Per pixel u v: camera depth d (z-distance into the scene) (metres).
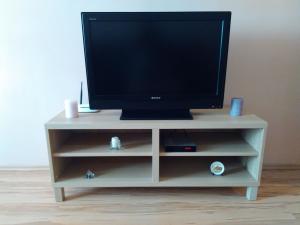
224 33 1.31
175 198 1.44
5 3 1.52
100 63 1.36
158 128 1.29
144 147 1.41
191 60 1.37
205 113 1.48
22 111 1.71
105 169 1.51
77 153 1.34
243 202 1.39
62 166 1.47
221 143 1.48
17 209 1.34
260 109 1.73
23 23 1.56
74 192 1.50
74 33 1.59
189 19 1.30
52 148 1.33
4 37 1.58
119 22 1.30
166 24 1.31
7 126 1.74
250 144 1.45
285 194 1.46
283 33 1.59
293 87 1.69
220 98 1.43
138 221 1.24
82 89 1.68
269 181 1.60
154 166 1.35
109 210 1.33
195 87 1.42
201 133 1.65
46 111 1.72
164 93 1.42
